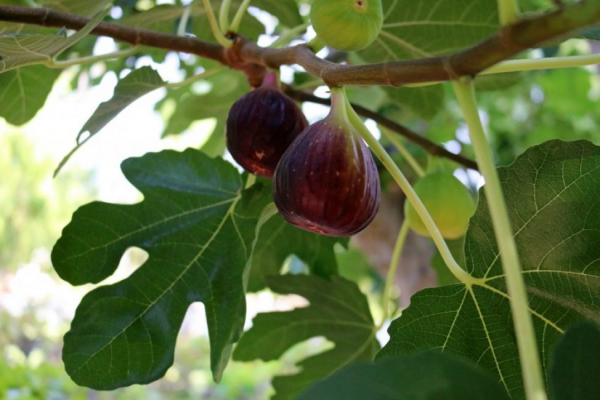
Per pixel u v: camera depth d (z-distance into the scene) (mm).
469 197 459
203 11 580
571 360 229
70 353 392
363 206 303
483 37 496
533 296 329
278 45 451
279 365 2234
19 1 438
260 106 378
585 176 314
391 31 504
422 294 326
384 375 199
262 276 535
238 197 436
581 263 318
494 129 1209
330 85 309
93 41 709
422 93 593
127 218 422
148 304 408
